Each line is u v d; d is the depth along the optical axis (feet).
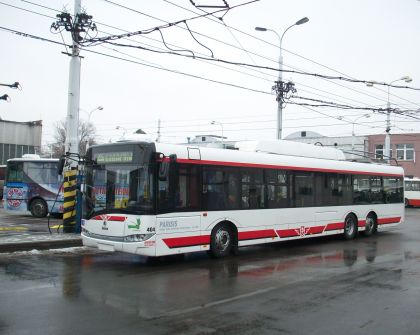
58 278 30.09
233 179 40.47
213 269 34.42
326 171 51.72
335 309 23.32
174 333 19.20
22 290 26.50
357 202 56.59
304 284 29.25
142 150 34.22
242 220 41.01
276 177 45.09
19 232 50.70
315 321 21.21
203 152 37.99
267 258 40.40
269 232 43.75
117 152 35.50
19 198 75.56
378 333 19.66
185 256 40.75
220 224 39.40
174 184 35.27
